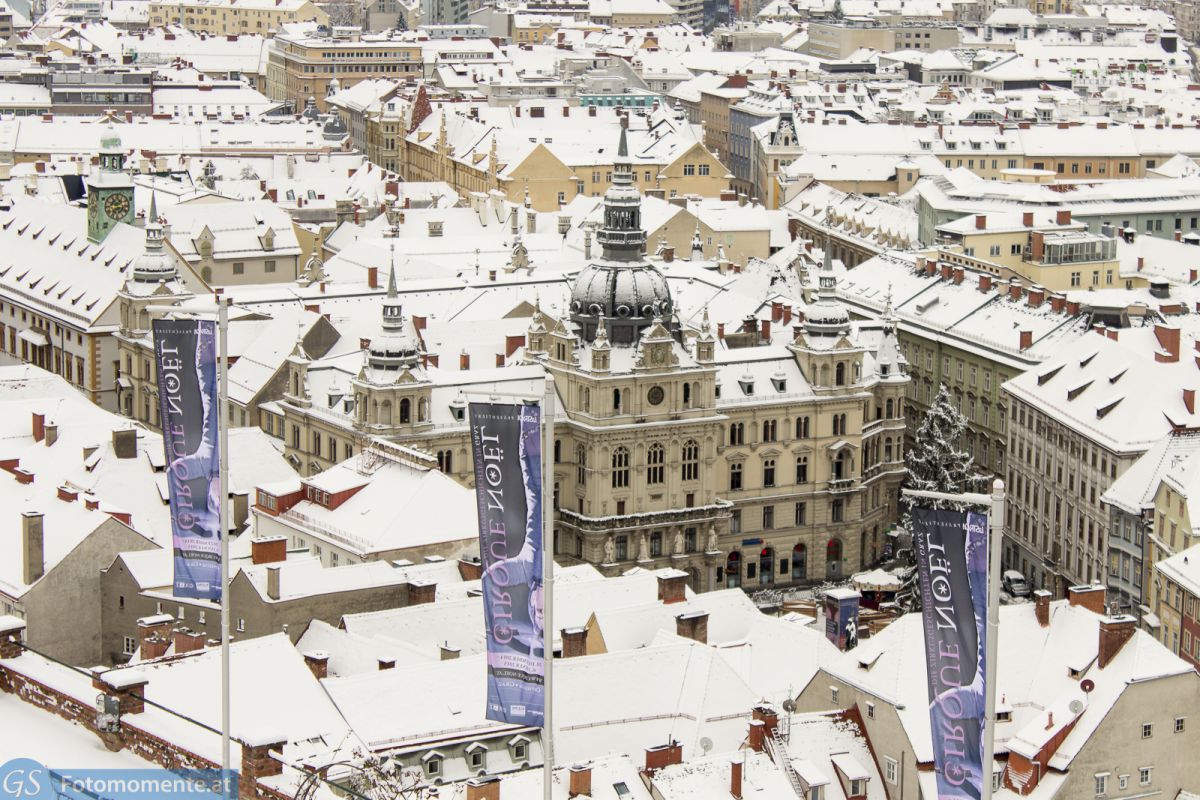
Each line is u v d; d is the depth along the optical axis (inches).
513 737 6550.2
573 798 5910.4
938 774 4537.4
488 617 4867.1
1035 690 6638.8
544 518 4675.2
